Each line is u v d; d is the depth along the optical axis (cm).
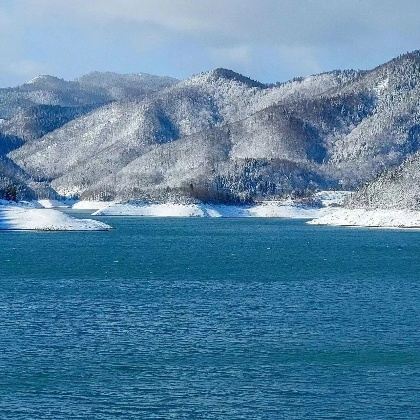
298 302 18125
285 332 14500
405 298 18838
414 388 10994
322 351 13038
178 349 13138
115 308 17100
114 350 13050
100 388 10981
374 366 12112
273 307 17338
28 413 9962
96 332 14425
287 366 12106
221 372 11781
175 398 10550
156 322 15425
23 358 12512
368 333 14412
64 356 12638
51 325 15050
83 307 17212
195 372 11775
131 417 9819
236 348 13212
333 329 14800
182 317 15988
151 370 11869
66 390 10888
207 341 13750
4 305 17412
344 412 10000
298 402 10394
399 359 12512
